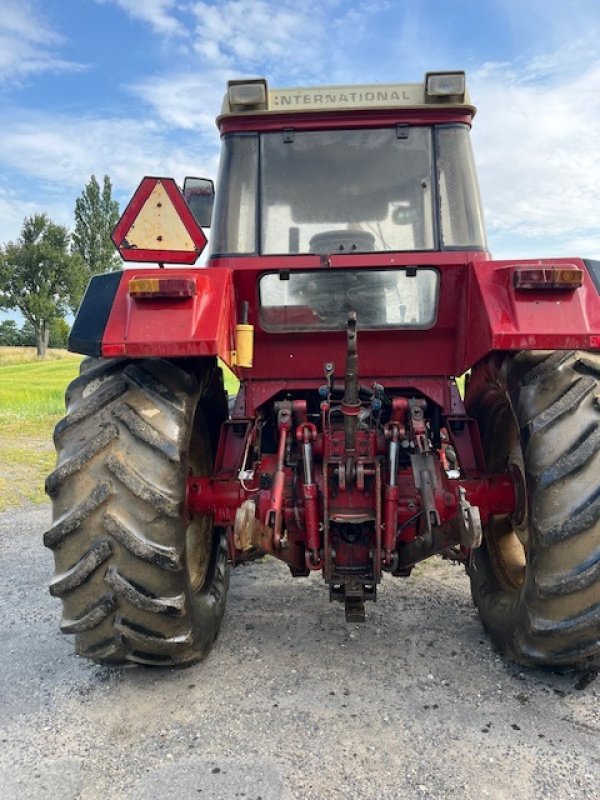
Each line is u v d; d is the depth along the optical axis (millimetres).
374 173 3496
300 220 3512
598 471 2568
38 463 8977
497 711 2795
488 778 2379
